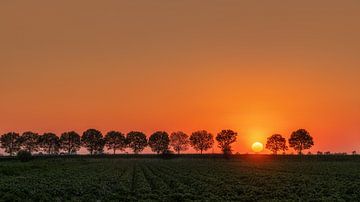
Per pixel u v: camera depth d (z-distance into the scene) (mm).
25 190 48094
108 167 111375
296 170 92062
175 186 53938
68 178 67812
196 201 38469
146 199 41500
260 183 57094
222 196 42562
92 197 42656
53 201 40562
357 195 43656
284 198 41906
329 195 44219
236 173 81188
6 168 87125
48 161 154250
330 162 144125
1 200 40688
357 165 116688
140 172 87875
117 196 42688
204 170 93812
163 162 159375
